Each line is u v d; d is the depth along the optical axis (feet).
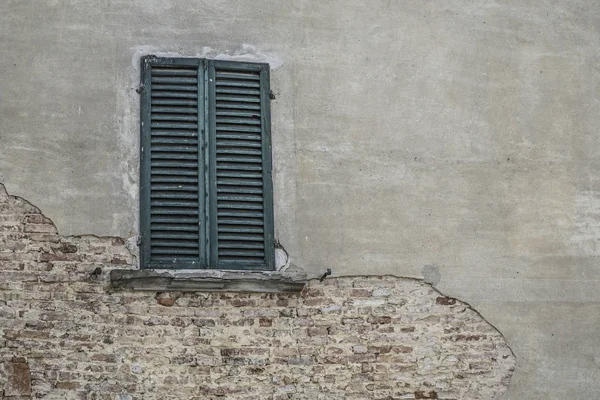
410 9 43.04
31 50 39.83
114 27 40.55
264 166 40.01
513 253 41.16
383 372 38.93
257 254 39.17
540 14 44.21
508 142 42.37
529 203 41.83
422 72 42.39
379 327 39.37
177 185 39.27
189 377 37.55
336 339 38.93
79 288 37.78
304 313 38.96
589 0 44.65
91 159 39.06
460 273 40.52
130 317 37.76
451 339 39.78
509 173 41.98
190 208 39.14
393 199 40.75
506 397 39.65
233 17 41.42
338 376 38.60
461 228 40.98
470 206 41.29
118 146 39.34
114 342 37.45
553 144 42.78
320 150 40.68
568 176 42.50
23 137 38.91
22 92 39.34
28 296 37.50
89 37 40.32
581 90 43.68
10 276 37.55
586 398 40.22
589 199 42.45
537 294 40.88
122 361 37.32
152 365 37.42
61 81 39.68
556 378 40.19
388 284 39.88
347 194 40.45
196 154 39.68
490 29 43.55
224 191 39.50
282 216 39.78
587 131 43.24
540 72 43.50
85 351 37.22
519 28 43.86
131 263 38.32
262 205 39.65
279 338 38.52
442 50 42.83
